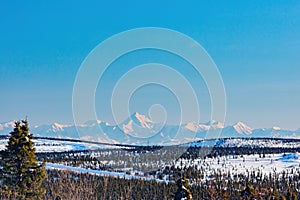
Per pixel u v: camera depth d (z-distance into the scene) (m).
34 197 59.59
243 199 70.56
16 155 58.81
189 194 47.06
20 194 58.00
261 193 87.19
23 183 58.97
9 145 58.97
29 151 59.44
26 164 59.28
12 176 59.00
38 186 60.25
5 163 58.78
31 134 60.56
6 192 56.62
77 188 80.44
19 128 59.69
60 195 77.44
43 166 60.78
